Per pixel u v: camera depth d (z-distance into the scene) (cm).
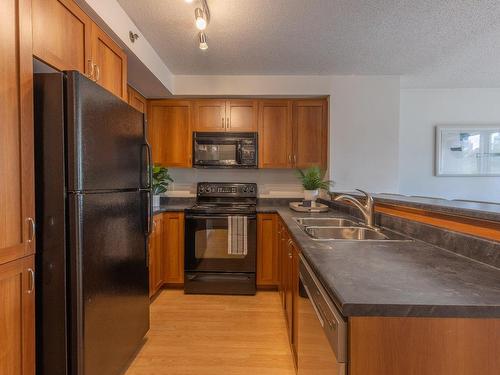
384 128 328
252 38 239
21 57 114
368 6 196
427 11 202
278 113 338
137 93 311
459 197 385
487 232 108
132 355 184
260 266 308
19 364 112
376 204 201
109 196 150
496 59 283
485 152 381
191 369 182
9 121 108
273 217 307
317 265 104
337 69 308
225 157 334
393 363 73
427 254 120
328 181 327
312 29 225
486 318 72
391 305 72
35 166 122
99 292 141
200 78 324
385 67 304
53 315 124
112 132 153
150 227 201
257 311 262
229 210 305
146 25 218
